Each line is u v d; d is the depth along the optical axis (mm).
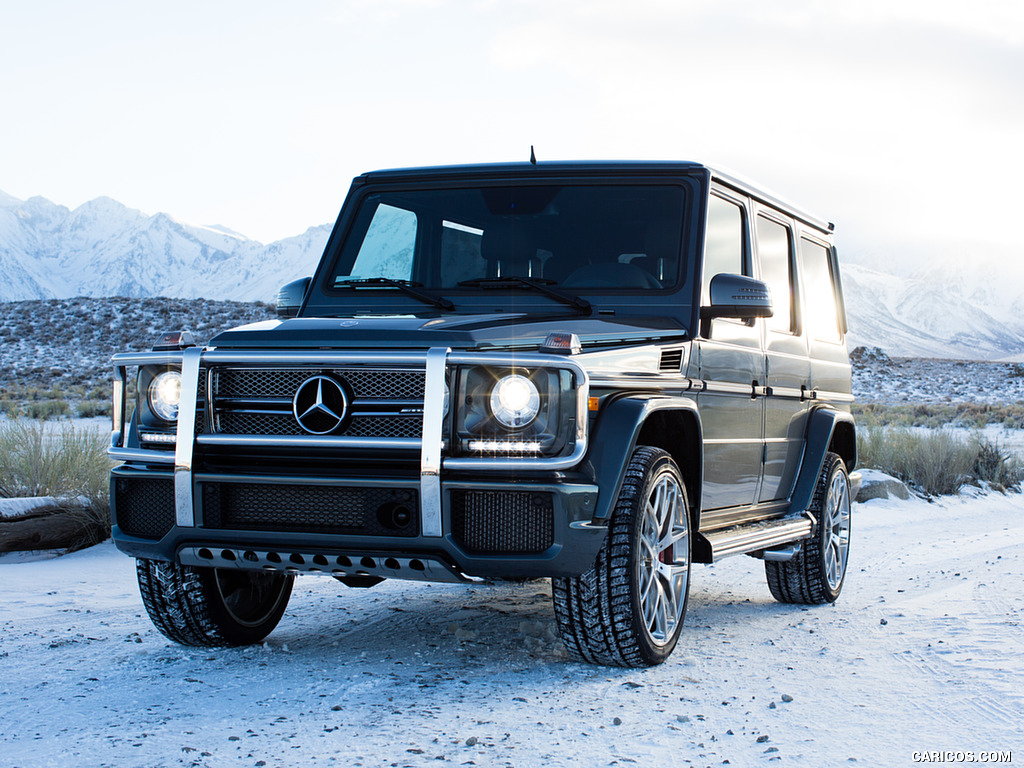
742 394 5512
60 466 9438
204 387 4293
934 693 4238
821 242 7352
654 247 5191
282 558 4207
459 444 4000
